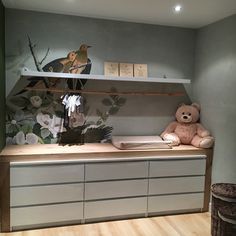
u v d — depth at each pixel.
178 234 2.74
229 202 2.53
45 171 2.72
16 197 2.67
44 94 3.19
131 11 2.99
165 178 3.13
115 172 2.95
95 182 2.89
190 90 3.75
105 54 3.36
